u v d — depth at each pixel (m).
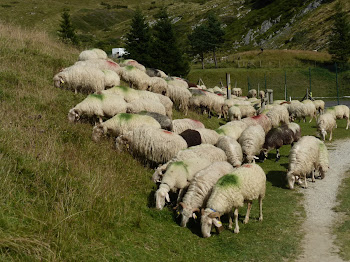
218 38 58.53
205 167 8.00
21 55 15.42
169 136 9.24
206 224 6.58
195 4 148.00
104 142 9.82
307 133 17.39
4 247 4.47
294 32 73.06
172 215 7.34
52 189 6.29
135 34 39.50
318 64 50.22
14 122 8.53
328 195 8.97
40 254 4.64
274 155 13.55
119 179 7.90
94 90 13.33
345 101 35.22
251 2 109.56
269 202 8.69
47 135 8.62
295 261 5.88
